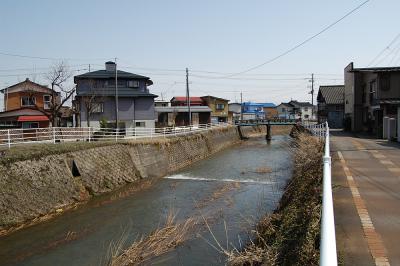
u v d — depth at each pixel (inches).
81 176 835.4
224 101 2957.7
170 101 3014.3
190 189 880.3
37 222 634.2
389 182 395.2
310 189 394.6
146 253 443.5
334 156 609.3
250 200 722.8
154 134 1370.6
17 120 1556.3
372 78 1253.1
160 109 2418.8
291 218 333.4
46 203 698.8
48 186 725.3
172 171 1209.4
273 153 1624.0
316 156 591.2
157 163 1153.4
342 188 372.2
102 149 951.0
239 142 2288.4
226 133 2096.5
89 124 1508.4
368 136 1137.4
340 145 786.8
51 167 761.6
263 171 1092.5
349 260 198.2
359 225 256.1
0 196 618.8
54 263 458.9
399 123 866.8
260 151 1733.5
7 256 487.5
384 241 224.8
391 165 505.4
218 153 1717.5
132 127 1636.3
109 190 886.4
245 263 290.5
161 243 473.7
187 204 728.3
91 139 1164.5
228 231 519.5
